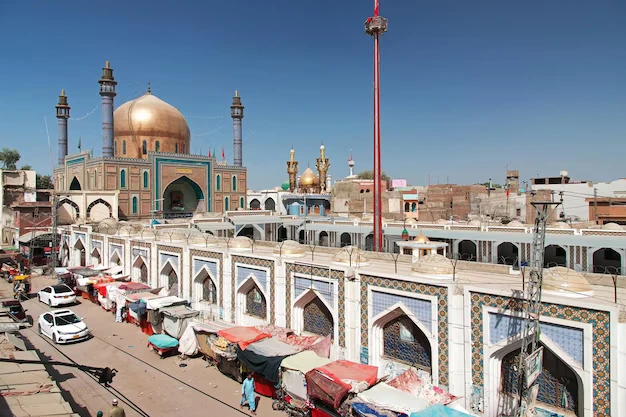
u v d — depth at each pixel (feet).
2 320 41.47
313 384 33.14
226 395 39.04
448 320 32.68
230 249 55.88
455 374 32.37
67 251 102.37
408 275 36.24
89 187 135.13
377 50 73.51
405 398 29.50
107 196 123.95
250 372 38.37
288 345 39.70
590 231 73.20
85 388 39.88
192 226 101.96
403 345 36.83
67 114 157.69
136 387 40.55
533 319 27.96
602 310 26.17
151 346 51.01
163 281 65.98
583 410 27.14
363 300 38.47
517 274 39.11
